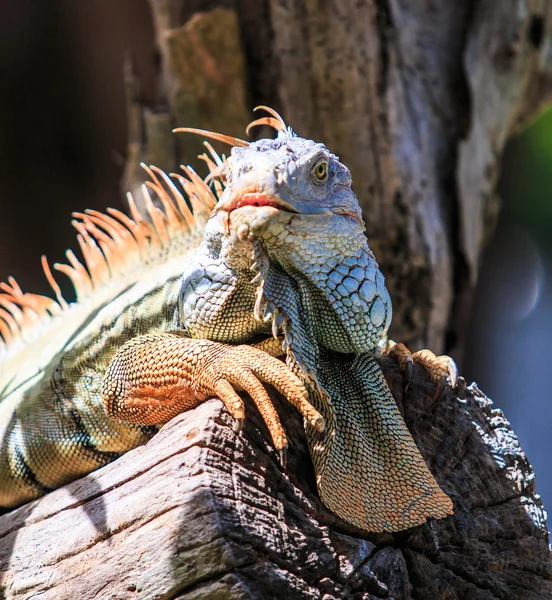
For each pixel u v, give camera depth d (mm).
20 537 5230
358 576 4785
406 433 5199
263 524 4562
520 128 13023
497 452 5820
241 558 4316
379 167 9641
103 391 5453
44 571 4914
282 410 5172
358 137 9633
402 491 5129
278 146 5012
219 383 4781
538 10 11203
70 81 15461
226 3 9805
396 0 9906
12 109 15375
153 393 5188
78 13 14844
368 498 5090
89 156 15812
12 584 4996
